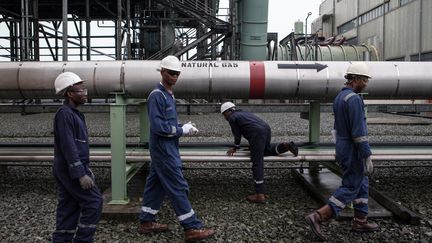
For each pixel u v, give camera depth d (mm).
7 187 5992
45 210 4883
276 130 12648
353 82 4059
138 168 5891
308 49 26906
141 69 5316
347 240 3971
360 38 37625
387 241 3945
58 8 19938
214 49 17594
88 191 3322
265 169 6945
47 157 5613
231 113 5270
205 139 10398
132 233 4148
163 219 4562
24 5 16391
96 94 5441
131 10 20266
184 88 5410
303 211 4840
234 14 17125
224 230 4211
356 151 3914
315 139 6270
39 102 7211
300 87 5453
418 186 5996
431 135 11344
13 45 21250
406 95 5617
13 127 13766
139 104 6250
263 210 4887
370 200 4984
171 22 18453
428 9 25609
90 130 12570
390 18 31141
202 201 5281
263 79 5387
